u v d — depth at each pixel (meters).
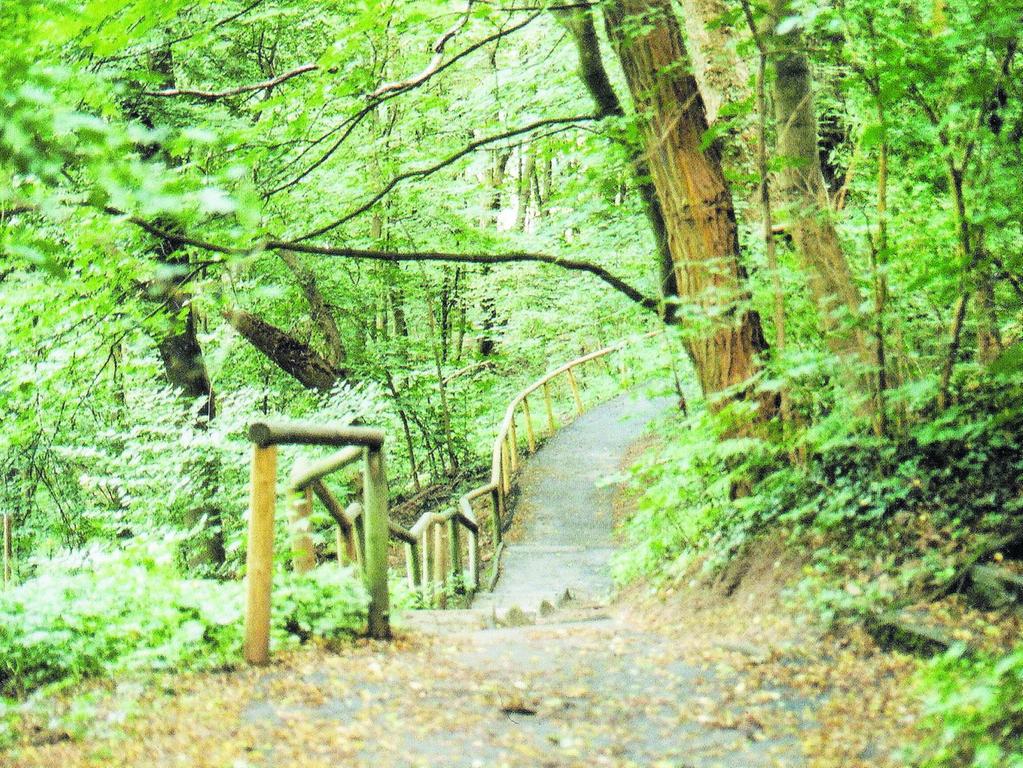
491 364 23.34
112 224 8.22
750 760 3.95
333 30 13.55
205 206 3.81
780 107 7.38
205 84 13.37
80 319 10.58
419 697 4.69
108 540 12.88
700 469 8.04
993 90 6.02
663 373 11.56
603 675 5.23
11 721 4.36
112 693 4.68
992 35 5.61
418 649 5.77
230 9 11.91
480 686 4.95
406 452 20.53
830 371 6.84
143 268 9.88
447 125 15.77
